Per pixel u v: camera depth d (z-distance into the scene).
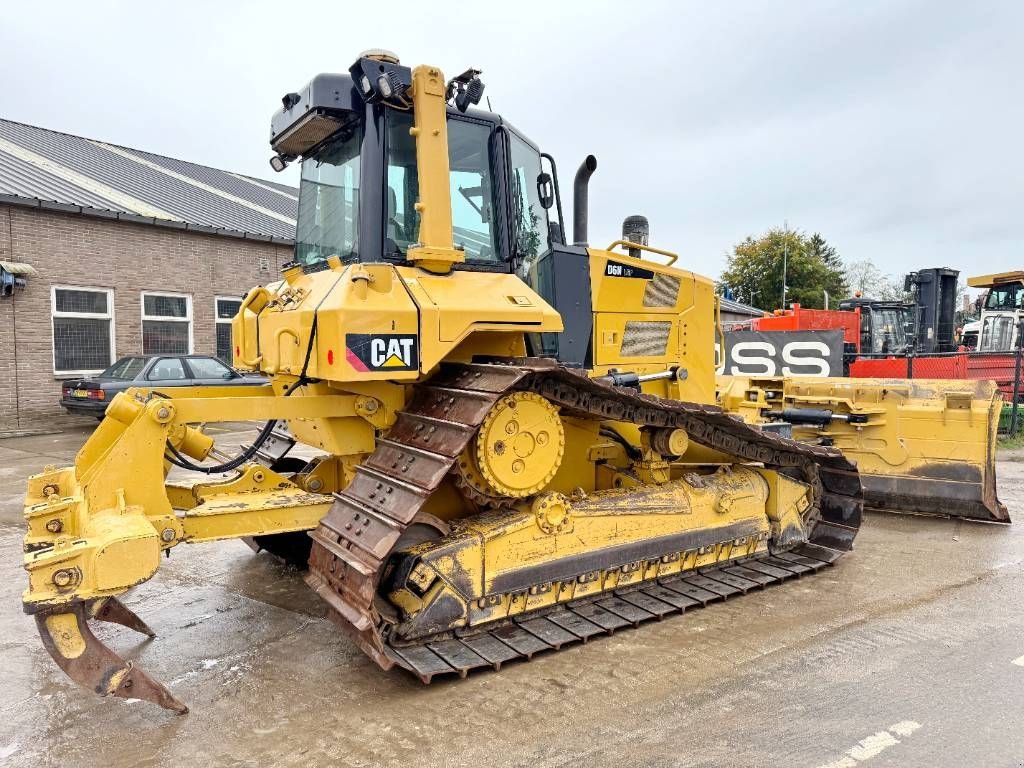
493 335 4.27
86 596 3.04
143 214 14.45
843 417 6.90
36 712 3.33
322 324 3.61
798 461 5.46
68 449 10.94
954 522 6.60
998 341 17.94
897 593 4.77
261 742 3.05
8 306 12.79
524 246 4.70
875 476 6.88
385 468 3.71
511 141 4.55
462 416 3.58
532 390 3.94
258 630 4.29
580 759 2.88
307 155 4.85
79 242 13.67
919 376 12.65
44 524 3.47
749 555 5.20
